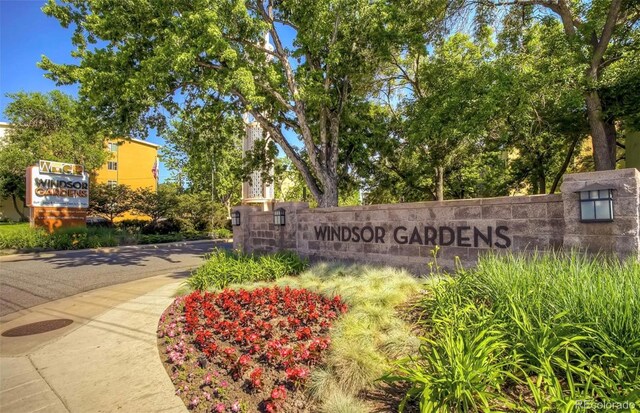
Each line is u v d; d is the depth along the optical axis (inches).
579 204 178.1
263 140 605.0
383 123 588.1
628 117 374.0
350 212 312.5
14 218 1286.9
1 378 139.9
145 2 398.9
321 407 105.7
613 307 101.2
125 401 117.4
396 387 110.7
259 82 435.8
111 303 261.3
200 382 126.1
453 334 111.7
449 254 243.9
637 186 161.2
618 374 85.5
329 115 485.4
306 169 485.1
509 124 509.0
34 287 340.5
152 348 164.4
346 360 119.5
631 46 381.7
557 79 340.5
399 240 274.7
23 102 1109.1
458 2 425.1
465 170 655.8
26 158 1032.8
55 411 113.4
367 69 466.3
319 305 195.6
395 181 713.0
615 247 166.2
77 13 448.1
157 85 402.6
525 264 160.4
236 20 387.9
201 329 173.9
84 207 794.2
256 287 245.9
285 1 435.5
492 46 533.3
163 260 530.3
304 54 455.8
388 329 147.3
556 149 604.7
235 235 440.8
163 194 1034.1
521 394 92.6
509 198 214.4
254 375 116.3
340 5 392.2
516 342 105.3
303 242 358.0
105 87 413.1
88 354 161.5
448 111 408.5
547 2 394.9
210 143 570.6
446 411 85.0
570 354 100.3
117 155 1445.6
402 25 432.5
